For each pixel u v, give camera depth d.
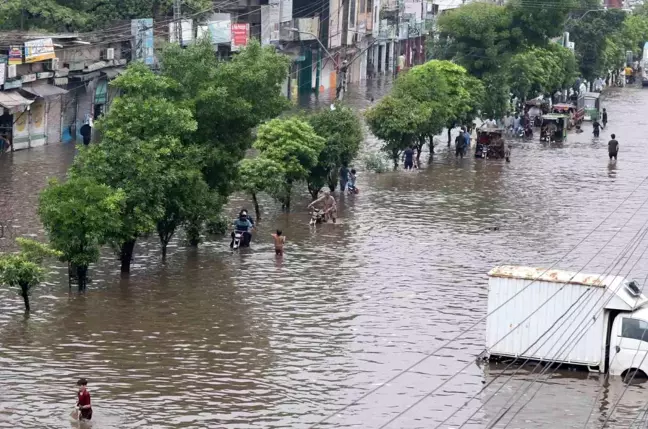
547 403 29.80
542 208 58.00
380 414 28.78
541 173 70.44
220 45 89.19
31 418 27.94
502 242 49.31
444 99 74.19
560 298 32.31
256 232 50.56
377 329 36.06
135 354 33.09
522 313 32.66
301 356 33.28
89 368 31.73
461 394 30.38
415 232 51.16
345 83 115.12
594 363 32.16
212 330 35.56
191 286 40.78
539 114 98.19
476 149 77.50
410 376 31.72
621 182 67.25
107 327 35.56
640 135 93.81
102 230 38.62
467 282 42.16
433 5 162.62
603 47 132.50
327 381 31.16
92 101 78.06
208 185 45.25
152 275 42.25
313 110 93.19
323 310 38.06
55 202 38.72
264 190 52.69
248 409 28.91
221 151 45.53
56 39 74.56
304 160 54.72
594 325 32.12
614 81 153.62
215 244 47.97
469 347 34.38
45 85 71.69
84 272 39.75
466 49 93.44
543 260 45.94
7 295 38.97
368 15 130.75
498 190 63.56
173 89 45.38
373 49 136.75
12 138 68.69
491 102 89.06
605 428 28.12
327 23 113.62
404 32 145.50
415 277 42.81
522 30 98.19
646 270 44.44
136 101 43.03
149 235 48.22
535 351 32.66
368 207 57.28
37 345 33.59
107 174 40.53
